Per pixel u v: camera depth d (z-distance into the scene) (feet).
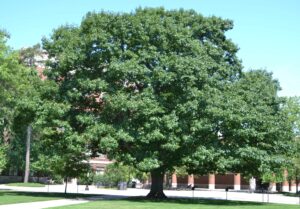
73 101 112.78
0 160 126.41
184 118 103.76
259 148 111.14
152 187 120.98
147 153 105.50
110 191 175.94
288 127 116.16
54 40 118.62
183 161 104.88
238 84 116.98
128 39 109.19
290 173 200.54
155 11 117.39
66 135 107.55
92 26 112.16
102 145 102.27
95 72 112.06
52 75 115.34
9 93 133.49
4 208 77.87
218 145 106.63
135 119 105.91
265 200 139.44
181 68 102.89
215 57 117.91
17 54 135.64
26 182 211.61
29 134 210.38
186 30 111.14
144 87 109.60
